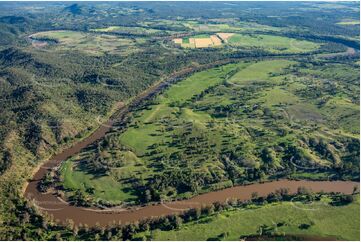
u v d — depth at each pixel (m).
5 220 161.25
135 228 156.12
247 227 156.12
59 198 179.25
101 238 152.62
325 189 183.25
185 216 164.12
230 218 160.75
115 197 179.50
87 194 181.62
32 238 152.88
